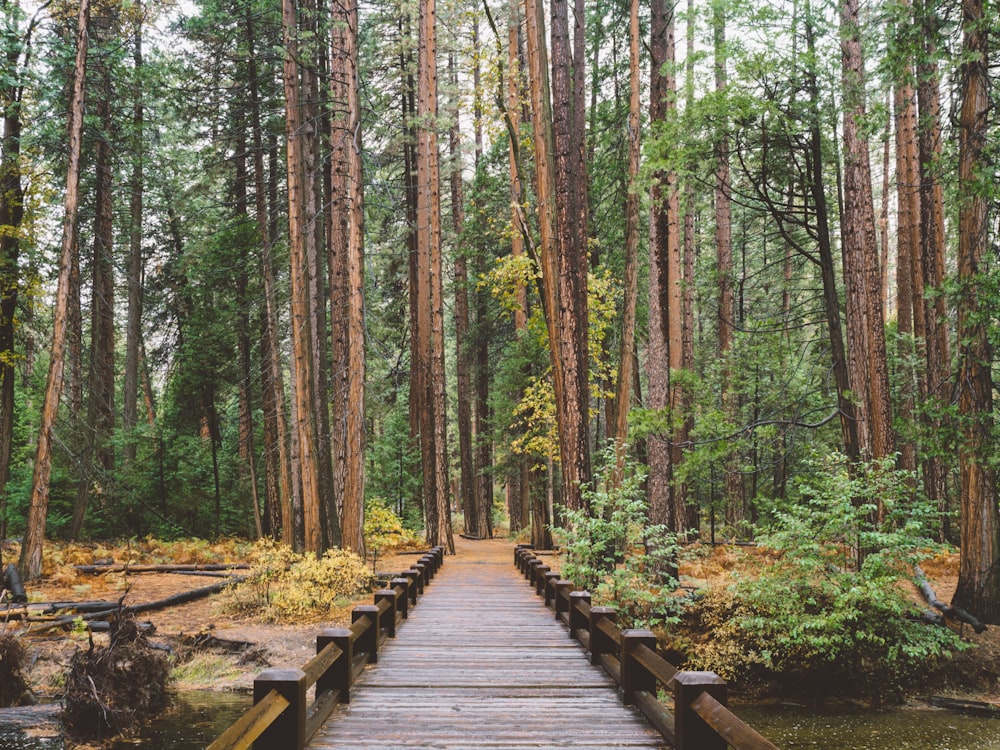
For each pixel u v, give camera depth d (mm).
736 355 18703
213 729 8680
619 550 12750
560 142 14812
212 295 27938
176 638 12320
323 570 13891
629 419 14727
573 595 9516
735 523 22500
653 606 12031
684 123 13398
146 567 18938
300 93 21750
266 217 23266
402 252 31547
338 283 20906
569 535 12281
